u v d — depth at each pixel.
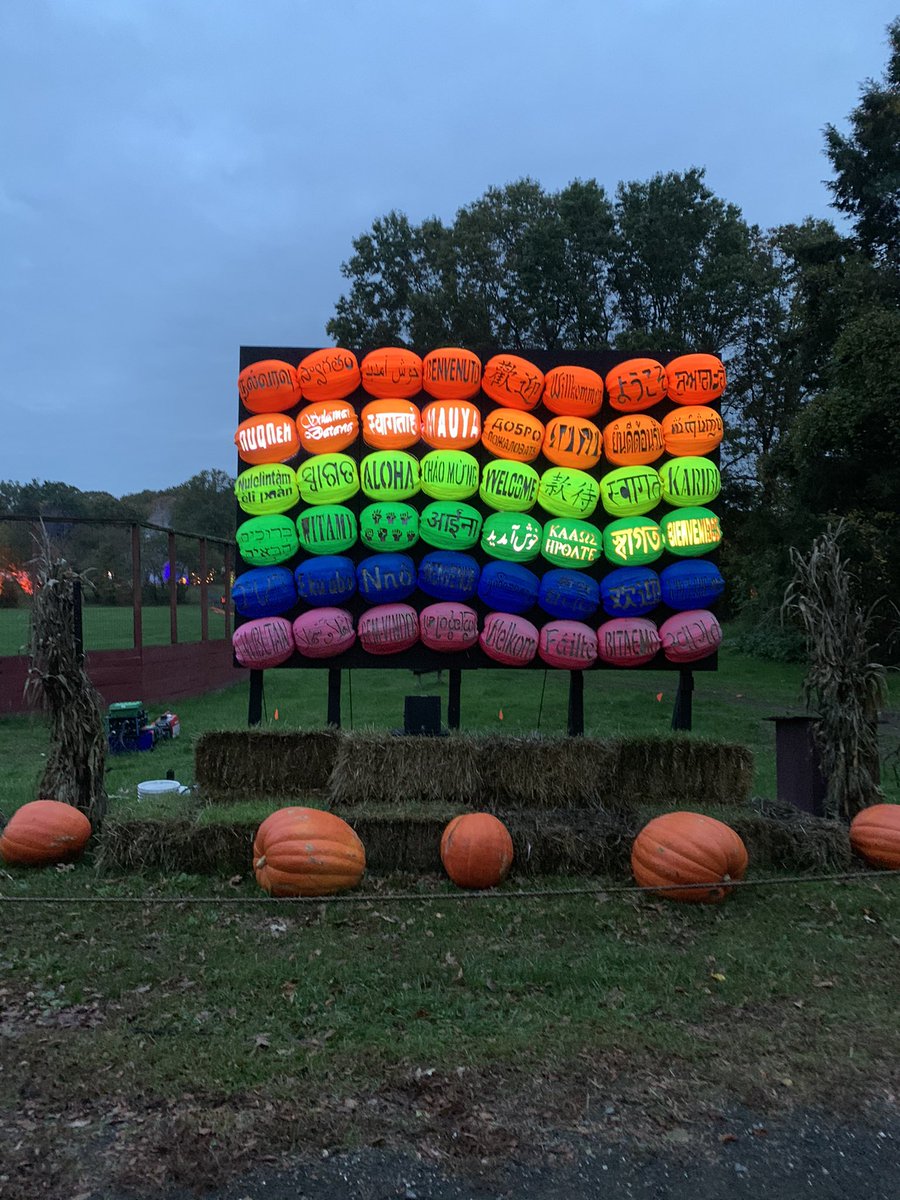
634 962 4.51
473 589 7.16
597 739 6.67
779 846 6.04
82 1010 3.92
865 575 19.42
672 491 7.21
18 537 15.34
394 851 5.98
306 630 7.03
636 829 5.96
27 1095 3.20
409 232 37.53
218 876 5.79
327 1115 3.09
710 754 6.68
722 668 21.72
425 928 4.96
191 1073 3.34
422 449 7.51
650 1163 2.87
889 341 18.25
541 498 7.21
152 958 4.48
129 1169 2.79
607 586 7.18
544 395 7.33
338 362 7.19
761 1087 3.32
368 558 7.20
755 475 29.00
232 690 18.55
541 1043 3.61
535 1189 2.74
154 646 16.11
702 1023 3.86
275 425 7.15
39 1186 2.70
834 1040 3.70
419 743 6.43
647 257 32.09
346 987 4.15
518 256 33.84
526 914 5.18
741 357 32.34
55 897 5.26
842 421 18.55
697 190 31.75
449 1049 3.56
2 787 8.67
